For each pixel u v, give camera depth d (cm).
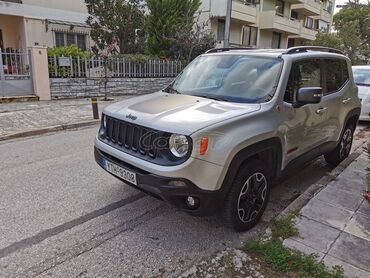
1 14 1569
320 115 423
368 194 404
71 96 1256
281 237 320
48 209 379
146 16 1708
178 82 437
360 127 884
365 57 2852
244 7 2261
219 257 297
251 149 313
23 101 1137
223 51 452
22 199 403
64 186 443
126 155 319
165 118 302
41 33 1678
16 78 1134
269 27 2541
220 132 288
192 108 325
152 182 292
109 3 1612
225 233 339
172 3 1659
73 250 304
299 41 3338
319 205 385
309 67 412
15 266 280
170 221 360
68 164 531
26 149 623
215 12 2162
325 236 322
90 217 364
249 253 302
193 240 325
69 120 871
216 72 406
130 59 1426
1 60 1090
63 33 1766
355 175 484
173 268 283
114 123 343
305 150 411
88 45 1869
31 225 344
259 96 353
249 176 325
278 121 342
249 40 2584
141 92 1482
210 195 288
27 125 801
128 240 322
